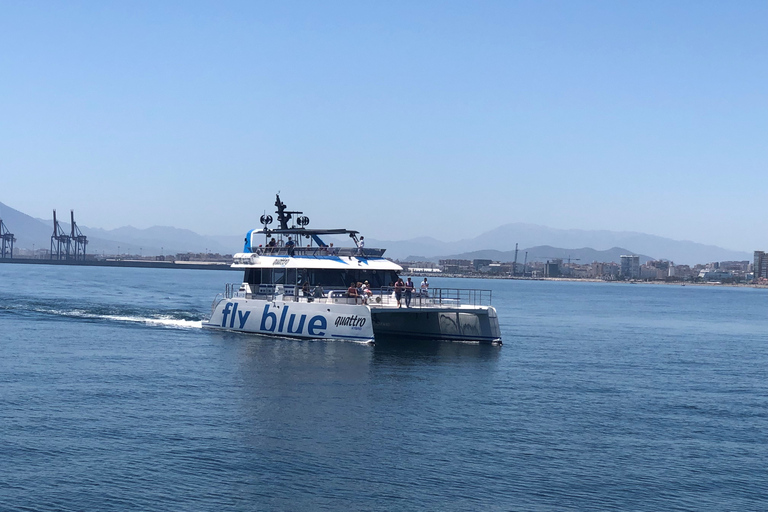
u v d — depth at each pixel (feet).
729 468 65.21
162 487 57.88
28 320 170.60
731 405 91.09
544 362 122.21
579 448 69.77
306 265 134.72
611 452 68.85
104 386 91.97
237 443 68.69
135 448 66.64
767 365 131.13
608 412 84.89
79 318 177.58
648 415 84.02
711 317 295.28
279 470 62.08
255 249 152.05
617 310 330.54
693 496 58.65
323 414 79.66
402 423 76.79
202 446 67.56
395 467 63.36
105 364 108.06
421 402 86.53
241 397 86.84
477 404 86.48
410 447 68.74
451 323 139.54
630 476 62.59
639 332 201.98
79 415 77.15
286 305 135.74
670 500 57.72
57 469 61.00
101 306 216.33
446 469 63.10
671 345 165.17
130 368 104.78
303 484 59.21
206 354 117.60
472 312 134.41
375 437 71.56
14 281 410.93
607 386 101.91
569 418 81.15
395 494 57.62
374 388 93.45
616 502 57.11
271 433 72.08
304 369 105.29
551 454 67.77
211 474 60.85
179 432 71.67
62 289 324.60
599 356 136.05
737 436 75.66
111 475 59.98
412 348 127.95
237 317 145.18
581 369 116.88
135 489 57.36
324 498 56.65
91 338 137.39
